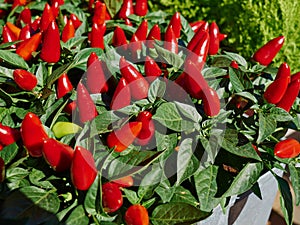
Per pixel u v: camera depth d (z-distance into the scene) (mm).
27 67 349
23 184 277
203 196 283
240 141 299
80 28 430
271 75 400
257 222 405
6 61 339
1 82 325
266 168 335
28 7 488
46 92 314
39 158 286
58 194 277
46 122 304
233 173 300
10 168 270
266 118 313
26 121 264
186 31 446
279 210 624
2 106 323
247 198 340
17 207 251
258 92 355
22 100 325
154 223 273
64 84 318
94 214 256
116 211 276
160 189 285
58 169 269
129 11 470
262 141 316
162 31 456
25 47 361
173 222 271
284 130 350
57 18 457
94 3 493
